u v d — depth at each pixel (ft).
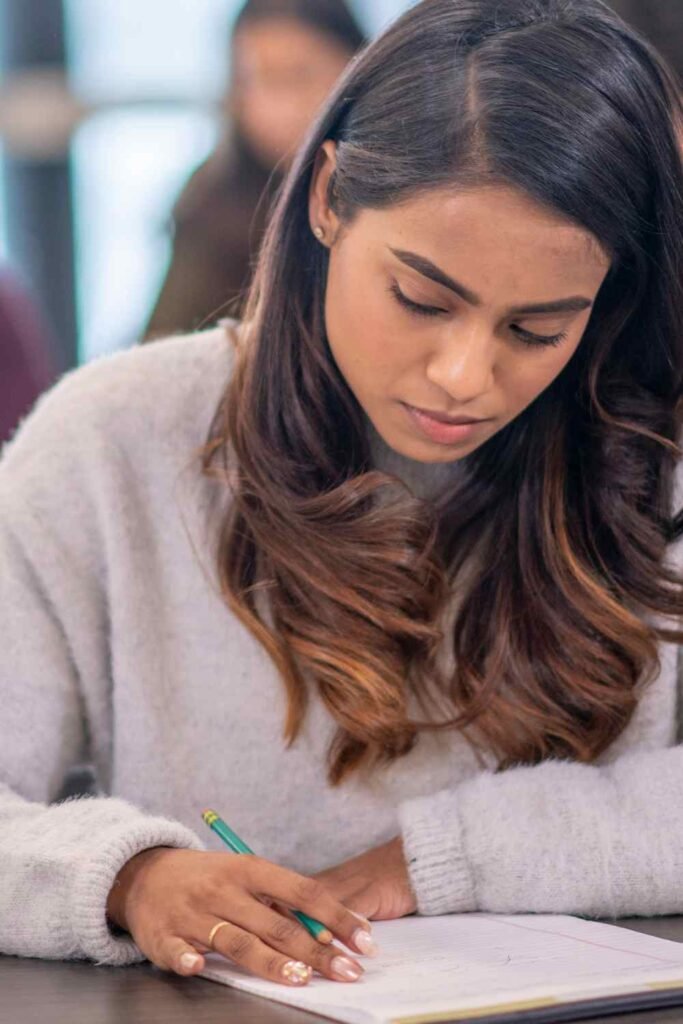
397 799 5.88
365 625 5.57
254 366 5.57
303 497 5.55
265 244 5.57
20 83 13.52
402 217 4.76
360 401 5.24
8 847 4.97
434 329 4.88
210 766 5.83
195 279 10.19
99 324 13.79
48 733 5.65
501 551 5.77
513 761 5.88
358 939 4.54
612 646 5.81
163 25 13.41
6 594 5.62
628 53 4.94
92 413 5.87
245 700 5.81
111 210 13.71
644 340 5.57
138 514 5.85
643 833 5.40
